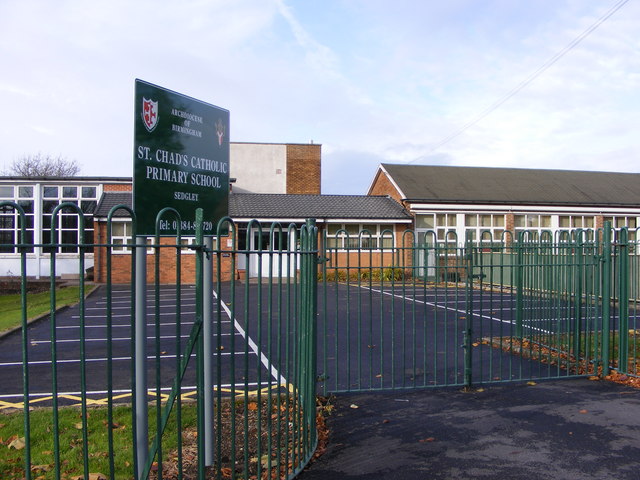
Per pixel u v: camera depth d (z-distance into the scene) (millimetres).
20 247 2238
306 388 4477
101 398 6512
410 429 5273
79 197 26031
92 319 13570
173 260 23797
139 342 3445
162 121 3996
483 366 7977
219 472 3236
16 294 20281
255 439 4957
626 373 7223
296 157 37781
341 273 23156
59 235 25891
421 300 16766
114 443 4754
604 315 7336
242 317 13484
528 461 4488
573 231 8039
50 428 5129
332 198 27969
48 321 13227
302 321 4469
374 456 4625
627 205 27500
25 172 53469
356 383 7090
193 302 17234
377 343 9883
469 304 6766
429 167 31062
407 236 25766
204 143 4438
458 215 26344
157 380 2791
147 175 3844
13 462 4312
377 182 32156
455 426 5344
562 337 8734
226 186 4691
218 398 3225
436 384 6867
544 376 7246
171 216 4051
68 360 8727
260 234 3707
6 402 6391
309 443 4613
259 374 3668
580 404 6000
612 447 4766
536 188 28906
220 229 3271
